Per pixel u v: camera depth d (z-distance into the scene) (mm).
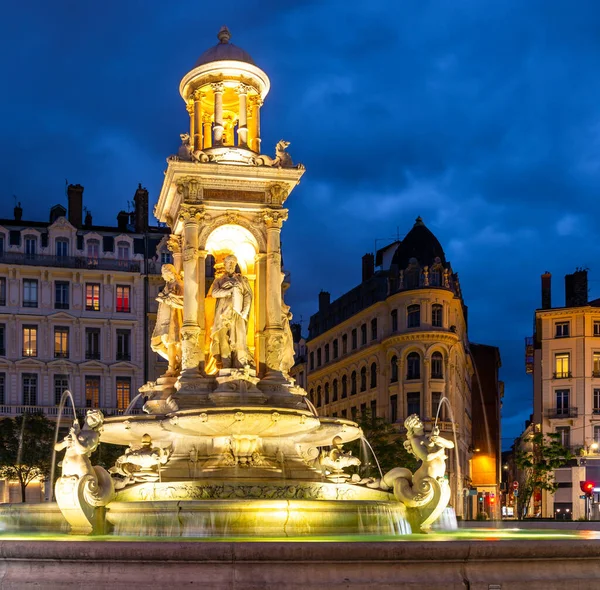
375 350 73938
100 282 68500
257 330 17484
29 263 66750
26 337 66250
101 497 13609
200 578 9078
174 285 18312
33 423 58156
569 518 66312
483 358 99125
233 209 17625
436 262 70250
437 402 68250
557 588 9688
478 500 91688
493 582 9516
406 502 15078
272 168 17719
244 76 18844
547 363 75000
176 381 17203
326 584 9148
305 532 13141
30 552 9406
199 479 15117
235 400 16234
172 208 19016
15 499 61906
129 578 9141
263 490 14688
